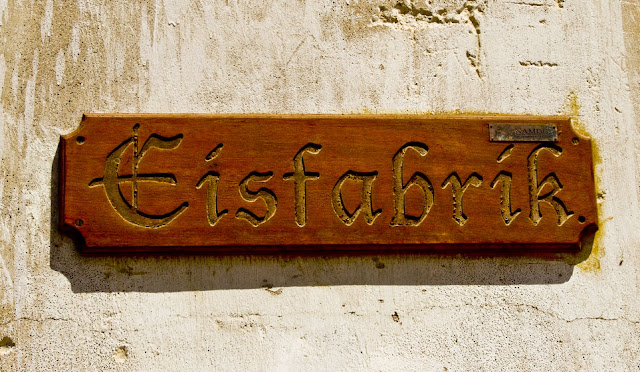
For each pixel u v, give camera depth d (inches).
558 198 65.9
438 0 71.2
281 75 67.9
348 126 65.2
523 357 64.3
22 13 66.5
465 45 70.5
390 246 63.8
